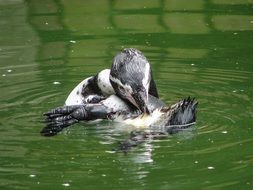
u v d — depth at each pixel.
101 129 12.75
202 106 13.85
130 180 11.03
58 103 14.18
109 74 13.37
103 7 20.58
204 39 18.14
